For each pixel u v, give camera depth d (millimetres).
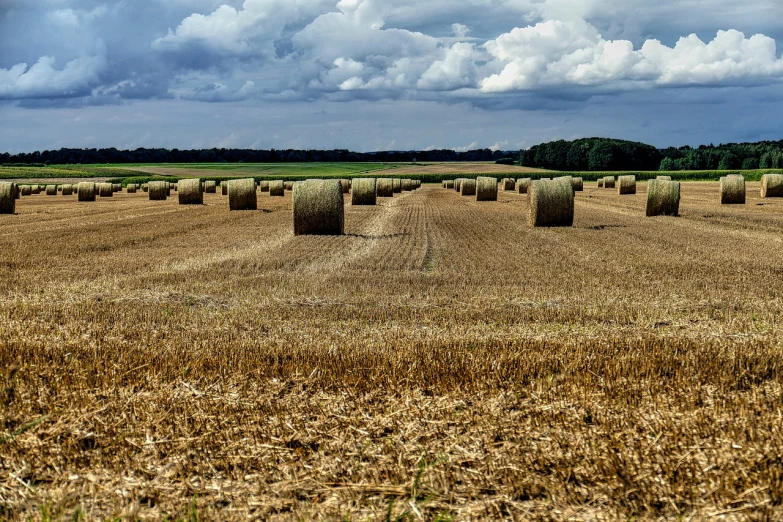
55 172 123938
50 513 4812
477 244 21953
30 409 6805
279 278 15477
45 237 25172
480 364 7887
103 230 27953
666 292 13477
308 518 4730
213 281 15242
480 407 6641
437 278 15398
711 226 27078
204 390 7348
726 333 9797
